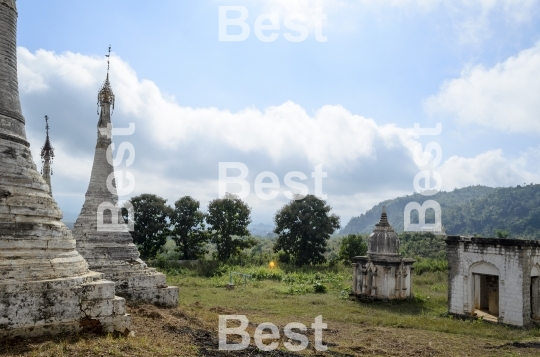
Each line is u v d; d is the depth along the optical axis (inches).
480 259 1023.0
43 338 515.8
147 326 649.0
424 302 1311.5
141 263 910.4
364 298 1317.7
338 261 2456.9
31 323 518.3
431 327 924.0
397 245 1355.8
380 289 1310.3
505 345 776.3
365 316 1048.2
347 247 2421.3
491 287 1134.4
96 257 866.8
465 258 1052.5
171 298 896.9
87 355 448.8
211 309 1005.2
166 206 2369.6
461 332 886.4
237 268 2042.3
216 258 2466.8
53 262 558.6
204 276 1883.6
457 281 1063.0
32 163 613.3
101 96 964.0
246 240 2581.2
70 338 523.5
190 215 2413.9
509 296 968.3
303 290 1469.0
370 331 879.1
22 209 555.5
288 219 2458.2
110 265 863.7
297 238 2461.9
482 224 5561.0
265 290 1455.5
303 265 2363.4
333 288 1574.8
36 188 591.8
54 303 536.7
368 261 1336.1
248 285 1581.0
